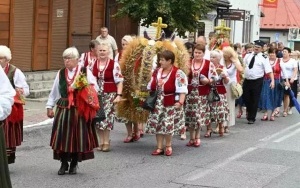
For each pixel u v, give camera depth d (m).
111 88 10.65
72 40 19.34
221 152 11.17
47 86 17.30
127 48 11.18
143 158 10.38
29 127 12.36
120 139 12.30
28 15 17.39
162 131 10.45
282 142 12.59
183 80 10.43
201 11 18.48
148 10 17.66
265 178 9.09
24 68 17.44
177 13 18.03
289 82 17.25
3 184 5.43
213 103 12.71
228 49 13.55
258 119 16.58
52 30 18.39
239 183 8.73
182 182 8.67
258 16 38.03
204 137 12.96
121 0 18.00
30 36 17.53
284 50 17.16
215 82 11.97
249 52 15.55
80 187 8.23
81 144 8.63
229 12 27.77
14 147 8.78
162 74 10.45
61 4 18.70
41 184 8.34
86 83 8.51
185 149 11.38
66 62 8.60
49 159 10.08
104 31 17.05
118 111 11.34
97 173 9.12
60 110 8.67
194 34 21.89
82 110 8.55
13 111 8.61
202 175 9.18
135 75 11.11
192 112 11.51
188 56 11.34
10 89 5.54
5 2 16.52
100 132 10.83
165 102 10.43
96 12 20.52
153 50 11.02
